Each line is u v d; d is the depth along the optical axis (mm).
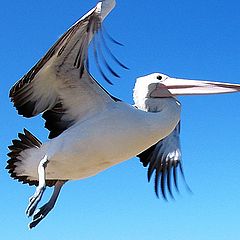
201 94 4148
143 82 4176
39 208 4070
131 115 3949
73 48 3711
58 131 4031
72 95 3953
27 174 4070
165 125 4012
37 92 3938
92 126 3922
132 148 3986
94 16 3521
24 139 4027
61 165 3984
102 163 4016
